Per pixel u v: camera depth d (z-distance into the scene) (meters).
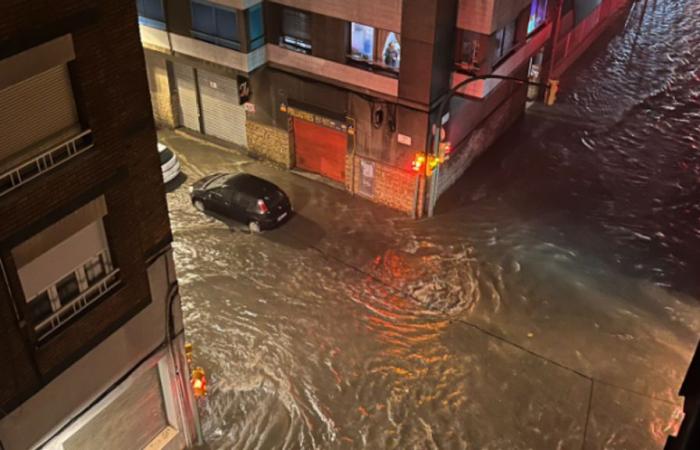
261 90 32.50
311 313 26.50
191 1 30.00
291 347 25.06
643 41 48.75
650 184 34.44
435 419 22.73
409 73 27.48
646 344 25.47
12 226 13.11
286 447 21.81
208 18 30.03
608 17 50.22
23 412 14.80
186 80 35.41
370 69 28.62
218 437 22.03
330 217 31.36
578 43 45.16
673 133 38.81
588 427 22.50
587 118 39.78
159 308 17.81
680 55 47.31
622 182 34.50
